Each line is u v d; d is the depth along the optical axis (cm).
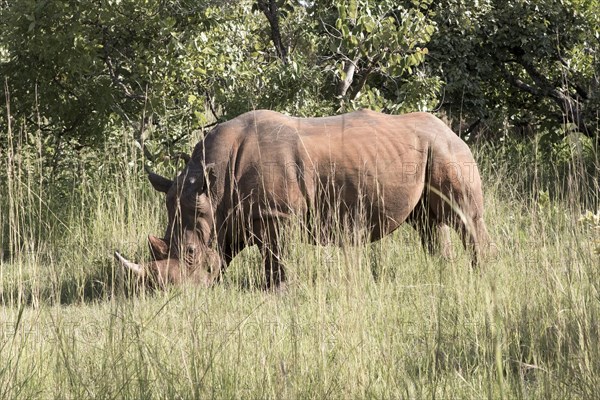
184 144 1870
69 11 1742
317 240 1089
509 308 901
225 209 1254
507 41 2416
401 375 792
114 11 1739
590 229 1007
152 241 1228
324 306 902
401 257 1230
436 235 1341
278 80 1791
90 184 1727
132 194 1521
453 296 1002
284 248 1199
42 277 1225
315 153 1256
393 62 1844
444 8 2277
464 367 833
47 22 1758
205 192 1249
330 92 1959
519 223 1286
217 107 2019
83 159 1912
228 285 1275
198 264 1222
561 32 2453
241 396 768
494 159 2042
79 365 834
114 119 1891
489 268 1029
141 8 1764
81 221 1537
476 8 2336
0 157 1772
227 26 1908
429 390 746
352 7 1816
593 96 2398
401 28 1820
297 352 811
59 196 1730
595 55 2477
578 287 923
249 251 1304
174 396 755
